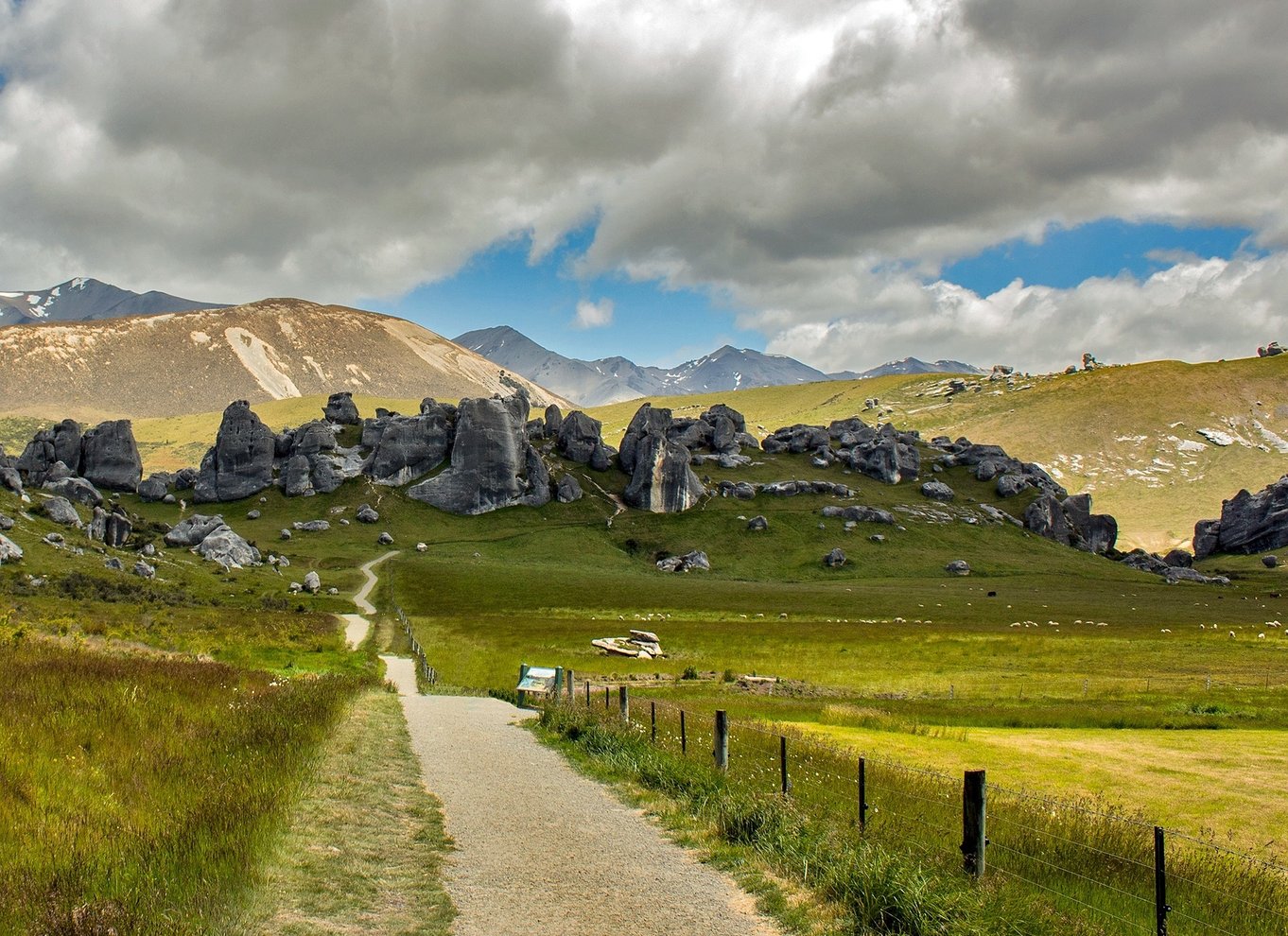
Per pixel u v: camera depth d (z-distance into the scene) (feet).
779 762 74.28
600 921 39.01
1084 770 93.40
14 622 163.12
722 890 43.91
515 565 570.46
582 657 226.79
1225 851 54.49
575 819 57.31
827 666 217.97
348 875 42.60
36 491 515.50
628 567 618.03
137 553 420.77
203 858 39.17
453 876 44.27
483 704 126.72
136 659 103.55
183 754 58.18
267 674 121.19
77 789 46.60
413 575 504.43
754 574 613.11
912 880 41.11
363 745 77.92
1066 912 41.45
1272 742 113.09
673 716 103.71
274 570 493.77
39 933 30.66
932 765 93.09
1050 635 296.30
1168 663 227.20
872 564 633.20
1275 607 456.86
